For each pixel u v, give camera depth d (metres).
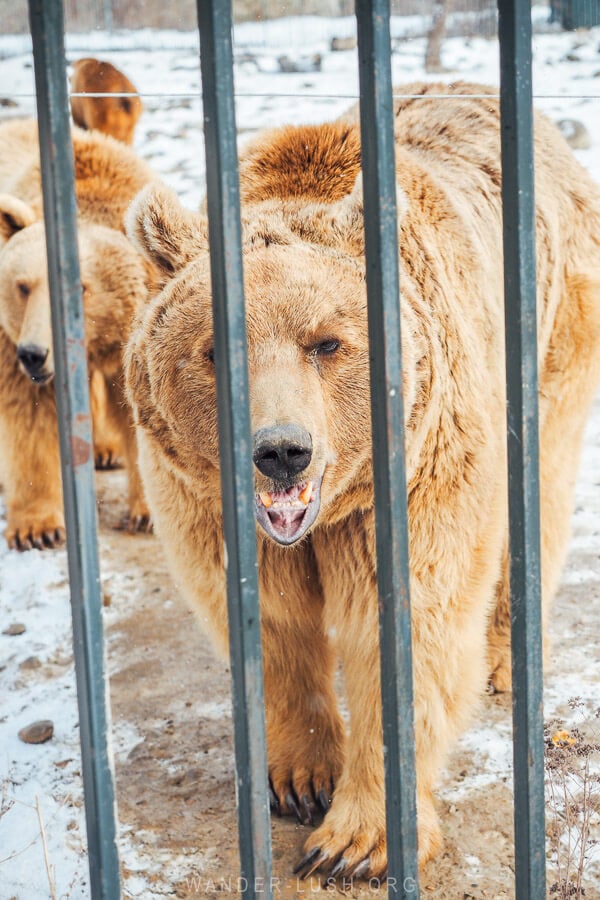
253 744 1.48
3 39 17.08
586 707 3.42
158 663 4.00
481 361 2.96
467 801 2.97
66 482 1.40
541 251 3.64
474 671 2.82
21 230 5.68
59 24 1.29
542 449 3.72
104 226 5.66
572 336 3.83
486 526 2.82
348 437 2.64
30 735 3.37
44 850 2.55
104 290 5.49
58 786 3.10
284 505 2.41
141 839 2.85
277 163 3.03
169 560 2.94
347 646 2.81
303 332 2.54
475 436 2.77
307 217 2.79
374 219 1.46
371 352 1.51
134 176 5.91
